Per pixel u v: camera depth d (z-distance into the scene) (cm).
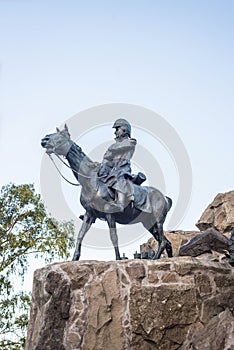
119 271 1628
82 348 1565
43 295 1642
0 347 2811
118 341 1566
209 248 1878
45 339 1584
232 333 1472
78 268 1634
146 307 1595
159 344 1570
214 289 1648
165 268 1641
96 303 1599
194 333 1579
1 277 2891
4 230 2961
